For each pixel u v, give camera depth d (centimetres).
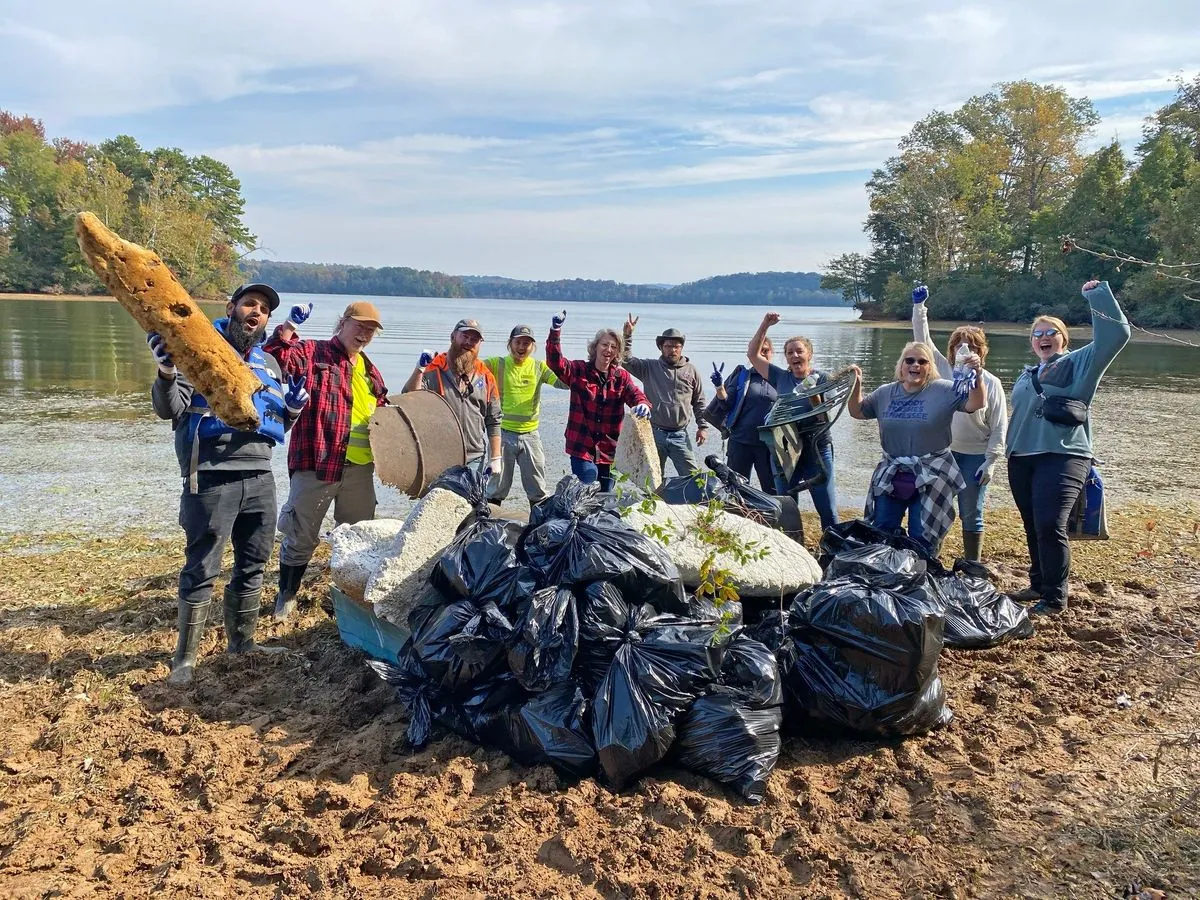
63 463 1012
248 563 473
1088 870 287
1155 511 844
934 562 520
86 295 7438
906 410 568
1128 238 4919
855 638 378
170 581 596
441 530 446
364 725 407
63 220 7381
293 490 530
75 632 507
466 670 377
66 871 293
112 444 1134
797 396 612
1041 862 292
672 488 567
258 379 425
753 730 349
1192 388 2095
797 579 449
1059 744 381
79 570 623
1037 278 5884
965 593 507
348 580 456
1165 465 1117
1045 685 442
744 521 487
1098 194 5166
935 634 379
